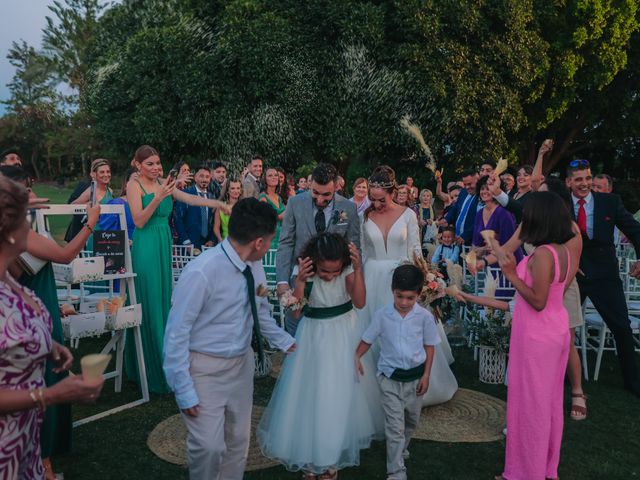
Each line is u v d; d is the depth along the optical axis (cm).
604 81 1847
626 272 582
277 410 341
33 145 5425
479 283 572
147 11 1689
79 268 383
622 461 355
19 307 177
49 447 312
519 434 312
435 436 390
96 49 1838
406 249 421
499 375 500
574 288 422
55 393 169
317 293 331
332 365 327
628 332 475
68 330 371
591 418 424
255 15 1466
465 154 1512
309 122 1526
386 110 1445
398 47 1412
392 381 321
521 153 2247
